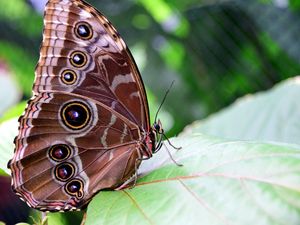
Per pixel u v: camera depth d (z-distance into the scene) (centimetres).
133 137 29
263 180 23
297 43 70
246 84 78
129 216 25
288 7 70
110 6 102
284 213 22
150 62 90
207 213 23
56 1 29
